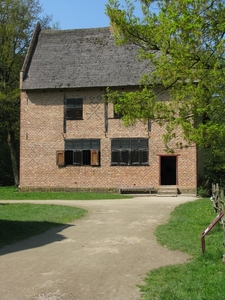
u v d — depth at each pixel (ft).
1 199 90.68
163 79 48.55
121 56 106.11
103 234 43.27
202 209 60.39
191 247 35.96
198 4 44.57
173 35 46.01
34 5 126.82
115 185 101.55
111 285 26.00
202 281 25.85
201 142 44.29
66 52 110.42
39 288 25.50
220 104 45.32
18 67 125.29
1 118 128.47
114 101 56.65
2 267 30.45
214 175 115.44
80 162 103.50
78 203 75.92
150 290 24.75
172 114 49.62
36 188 105.60
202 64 45.29
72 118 104.12
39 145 105.70
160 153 99.55
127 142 101.30
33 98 106.22
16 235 42.80
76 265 30.81
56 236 42.47
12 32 118.93
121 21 50.75
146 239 40.50
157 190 99.14
